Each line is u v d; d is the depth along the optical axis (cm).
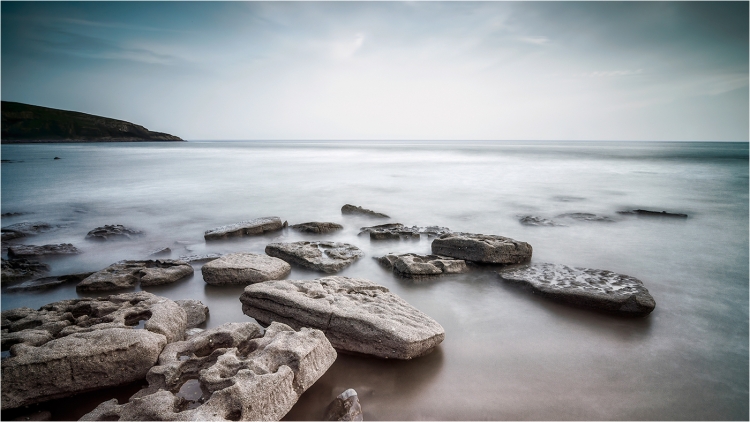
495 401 615
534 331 818
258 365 585
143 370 643
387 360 711
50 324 726
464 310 913
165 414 502
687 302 959
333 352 679
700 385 651
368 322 716
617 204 2273
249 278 1062
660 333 811
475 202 2334
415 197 2522
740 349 755
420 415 589
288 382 580
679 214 1916
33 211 2125
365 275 1139
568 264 1239
